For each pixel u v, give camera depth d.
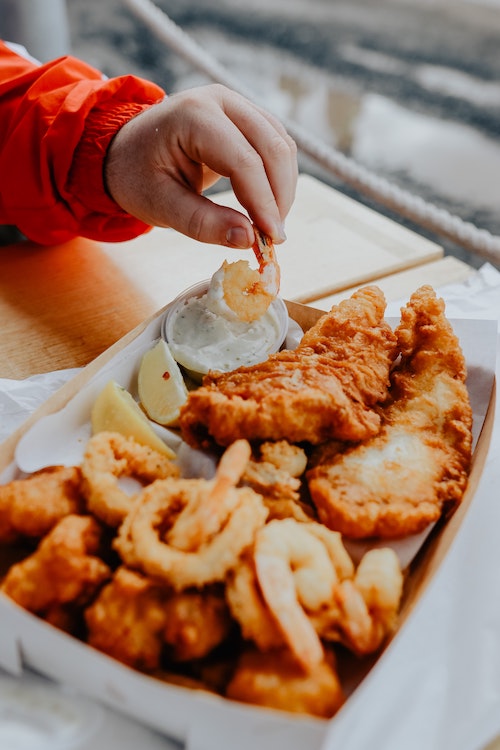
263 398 0.32
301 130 0.75
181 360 0.38
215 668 0.27
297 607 0.25
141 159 0.42
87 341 0.42
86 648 0.23
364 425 0.33
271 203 0.39
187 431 0.33
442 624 0.28
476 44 1.41
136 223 0.48
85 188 0.45
